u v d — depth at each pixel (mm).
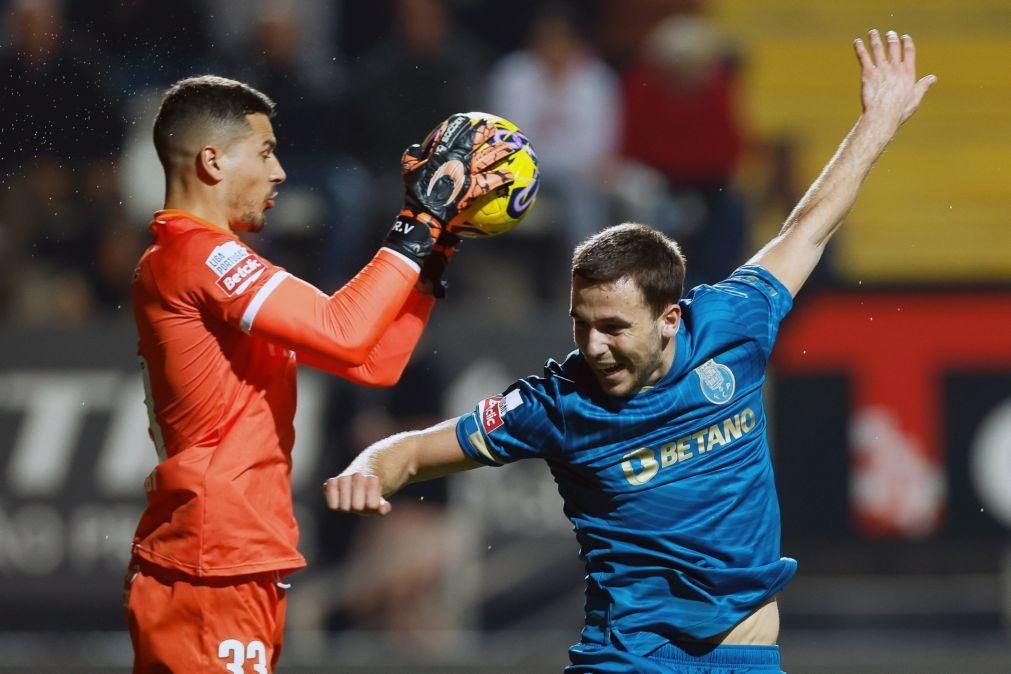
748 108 41375
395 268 13109
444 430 13875
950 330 33031
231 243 13109
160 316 13125
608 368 12945
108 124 34000
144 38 34500
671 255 13000
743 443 13711
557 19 36844
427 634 28766
